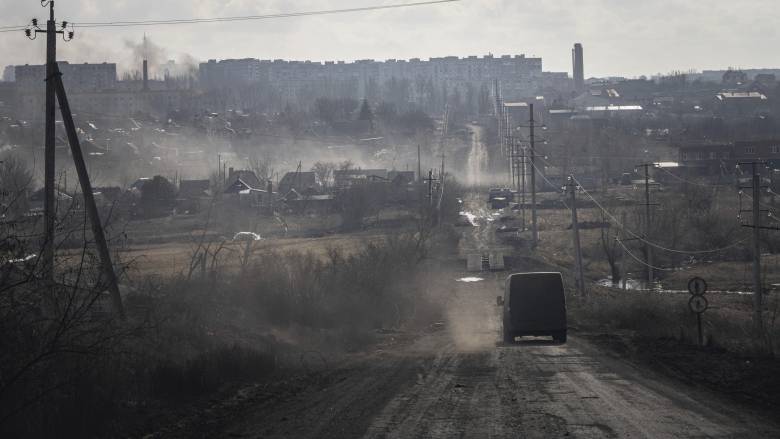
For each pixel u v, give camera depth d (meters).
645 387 32.78
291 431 25.02
